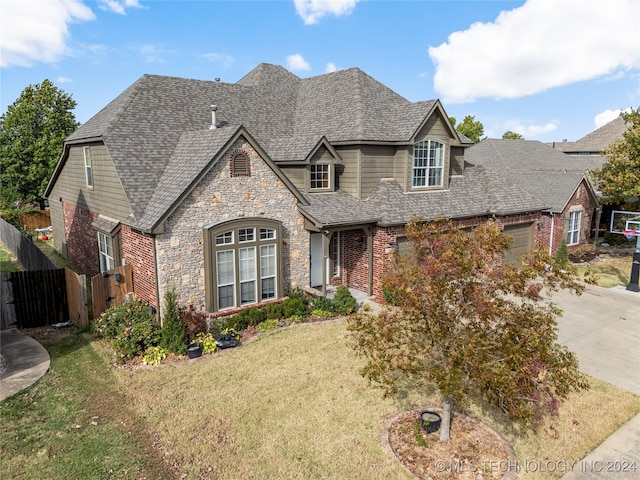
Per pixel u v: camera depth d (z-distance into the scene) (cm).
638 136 2020
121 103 1734
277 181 1510
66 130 4009
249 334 1372
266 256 1502
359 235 1794
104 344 1296
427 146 1920
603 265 2358
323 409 959
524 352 674
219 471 767
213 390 1037
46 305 1445
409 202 1817
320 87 2208
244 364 1172
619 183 2102
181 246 1334
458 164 2173
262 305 1491
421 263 786
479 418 929
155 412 944
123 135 1565
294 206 1570
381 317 807
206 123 1800
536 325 705
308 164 1691
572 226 2597
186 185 1309
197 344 1234
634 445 853
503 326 723
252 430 884
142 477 750
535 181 2648
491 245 725
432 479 747
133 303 1336
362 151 1778
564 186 2483
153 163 1531
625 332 1420
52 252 2555
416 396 1011
